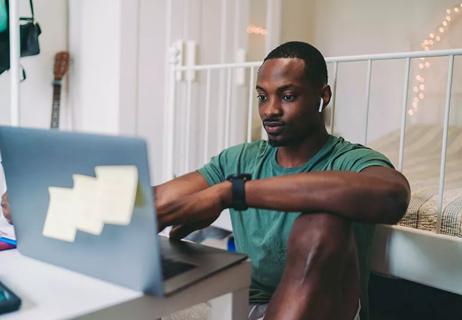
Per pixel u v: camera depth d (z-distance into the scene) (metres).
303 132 1.01
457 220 1.27
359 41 3.11
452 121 2.76
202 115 2.70
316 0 3.25
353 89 3.12
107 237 0.57
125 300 0.55
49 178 0.61
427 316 1.74
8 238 0.80
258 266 1.02
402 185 0.79
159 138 2.54
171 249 0.74
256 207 0.76
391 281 1.96
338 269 0.72
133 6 2.37
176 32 2.55
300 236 0.73
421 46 2.86
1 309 0.50
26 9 2.40
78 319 0.51
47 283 0.60
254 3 2.88
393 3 2.95
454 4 2.72
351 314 0.77
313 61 1.00
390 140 2.51
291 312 0.69
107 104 2.42
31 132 0.59
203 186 1.10
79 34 2.54
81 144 0.54
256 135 2.88
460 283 1.24
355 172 0.81
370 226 0.97
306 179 0.75
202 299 0.64
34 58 2.46
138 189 0.51
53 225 0.63
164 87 2.54
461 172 1.78
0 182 1.86
